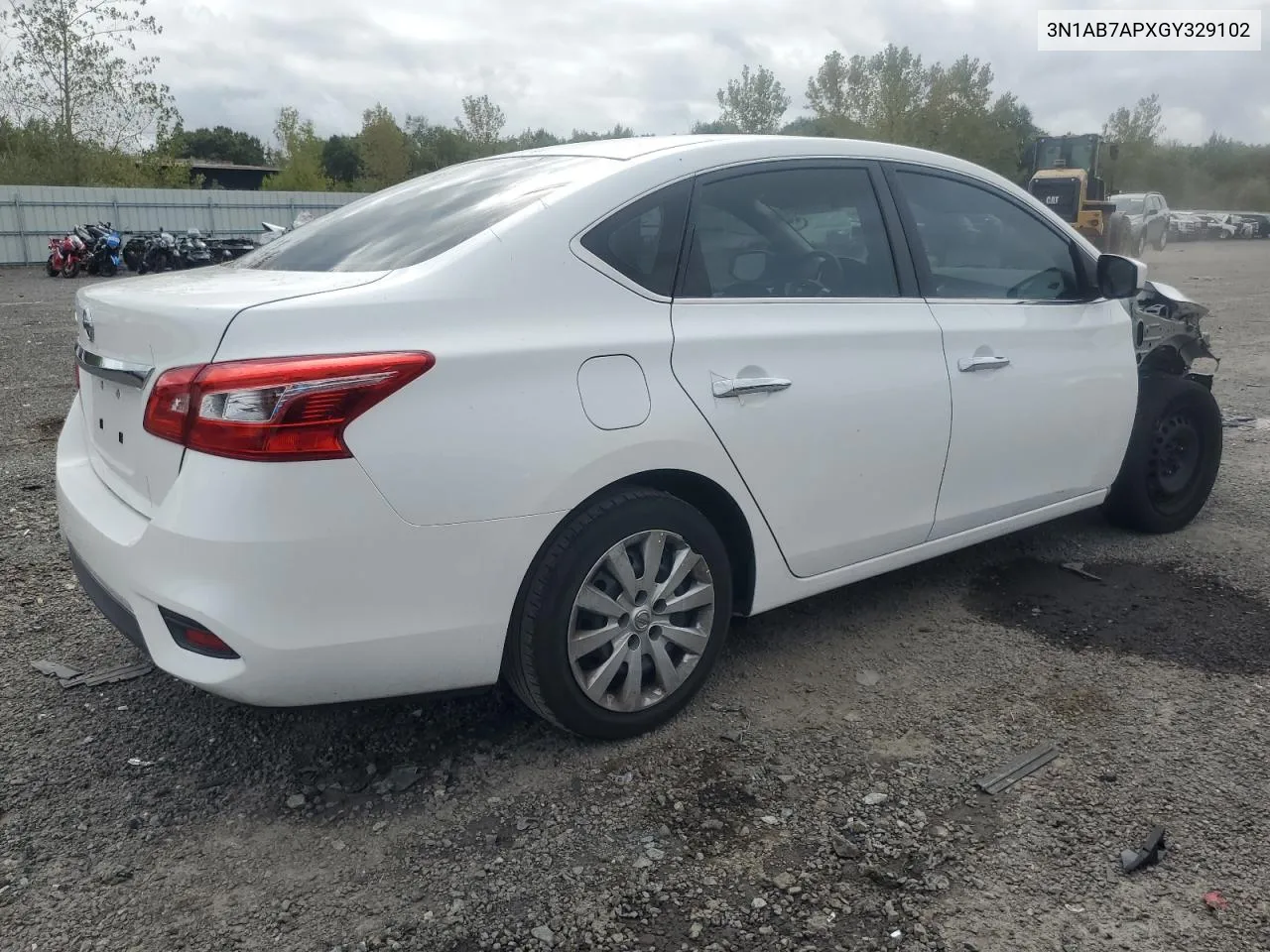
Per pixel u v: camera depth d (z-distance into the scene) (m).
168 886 2.39
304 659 2.39
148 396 2.48
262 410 2.28
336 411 2.31
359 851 2.51
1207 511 5.13
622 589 2.84
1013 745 2.96
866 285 3.39
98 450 2.96
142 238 23.22
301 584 2.34
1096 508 5.12
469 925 2.25
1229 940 2.19
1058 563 4.41
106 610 2.74
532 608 2.69
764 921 2.25
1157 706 3.17
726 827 2.58
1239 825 2.57
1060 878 2.38
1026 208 3.99
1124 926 2.23
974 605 3.98
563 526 2.71
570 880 2.39
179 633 2.45
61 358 10.14
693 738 3.00
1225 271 24.25
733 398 2.95
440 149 63.78
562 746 2.96
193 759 2.91
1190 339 4.88
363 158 52.34
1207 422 4.76
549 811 2.66
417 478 2.41
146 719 3.12
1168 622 3.81
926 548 3.65
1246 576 4.25
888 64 45.78
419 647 2.53
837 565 3.39
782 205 3.23
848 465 3.26
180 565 2.36
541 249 2.71
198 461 2.34
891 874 2.40
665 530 2.88
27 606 3.94
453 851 2.51
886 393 3.31
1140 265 4.11
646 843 2.53
